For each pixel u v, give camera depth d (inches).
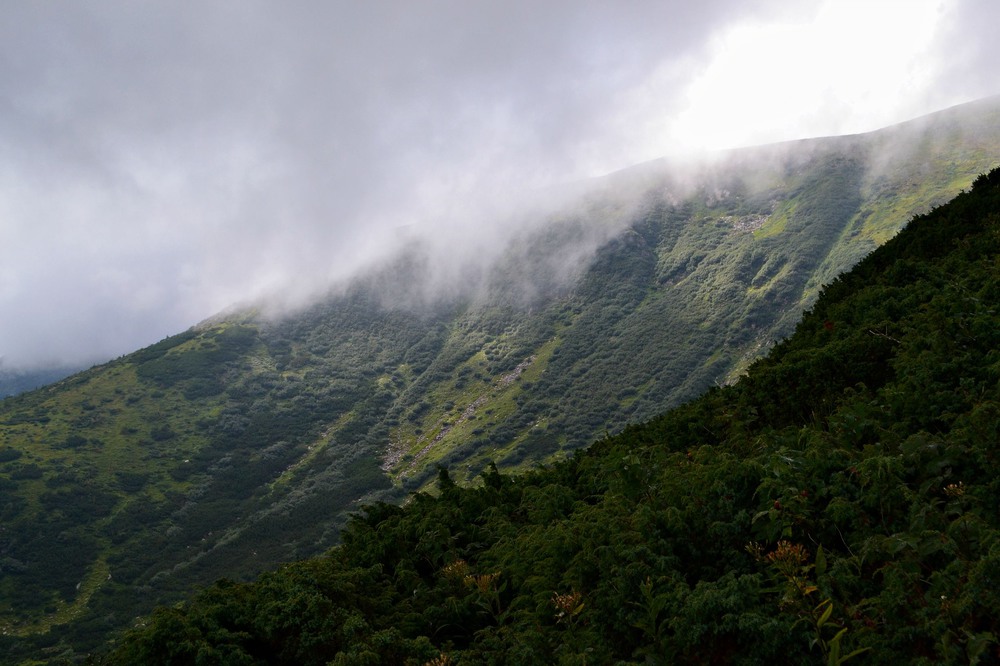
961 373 383.9
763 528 303.7
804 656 231.1
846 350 500.4
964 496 273.0
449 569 404.2
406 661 292.4
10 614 5674.2
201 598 344.5
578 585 321.1
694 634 247.6
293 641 307.9
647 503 372.2
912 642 217.9
